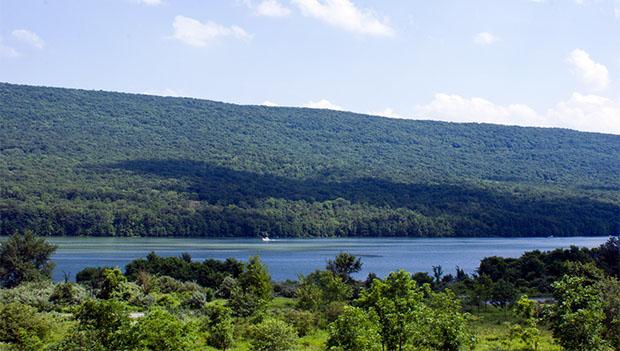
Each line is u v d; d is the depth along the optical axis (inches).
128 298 3228.3
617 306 1961.1
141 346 1578.5
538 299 3548.2
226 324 2253.9
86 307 1681.8
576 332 1776.6
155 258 4463.6
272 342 2102.6
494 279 4350.4
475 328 2640.3
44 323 2276.1
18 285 3759.8
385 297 1884.8
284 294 4008.4
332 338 1660.9
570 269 2952.8
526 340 2246.6
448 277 4579.2
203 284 4313.5
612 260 4170.8
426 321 1804.9
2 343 2114.9
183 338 1674.5
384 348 1855.3
